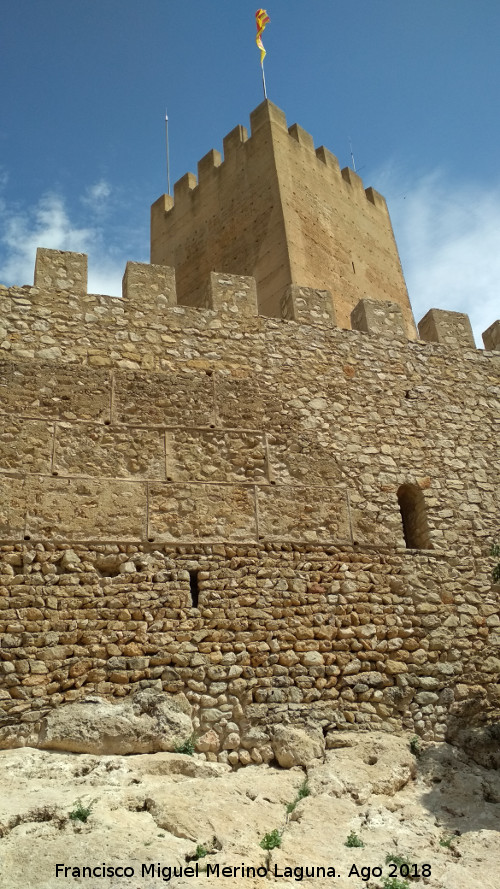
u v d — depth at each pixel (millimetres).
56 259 12070
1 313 11320
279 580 10641
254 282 13047
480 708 10695
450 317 14344
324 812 7949
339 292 17500
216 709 9555
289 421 11938
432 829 8031
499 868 7199
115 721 8898
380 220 21203
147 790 7766
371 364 13062
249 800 8023
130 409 11156
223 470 11172
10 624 9312
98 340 11594
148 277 12430
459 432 13031
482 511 12398
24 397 10734
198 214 19906
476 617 11430
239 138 19469
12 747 8672
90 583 9836
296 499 11336
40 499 10117
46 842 6527
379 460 12188
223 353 12172
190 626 9953
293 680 10055
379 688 10430
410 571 11414
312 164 19219
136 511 10461
